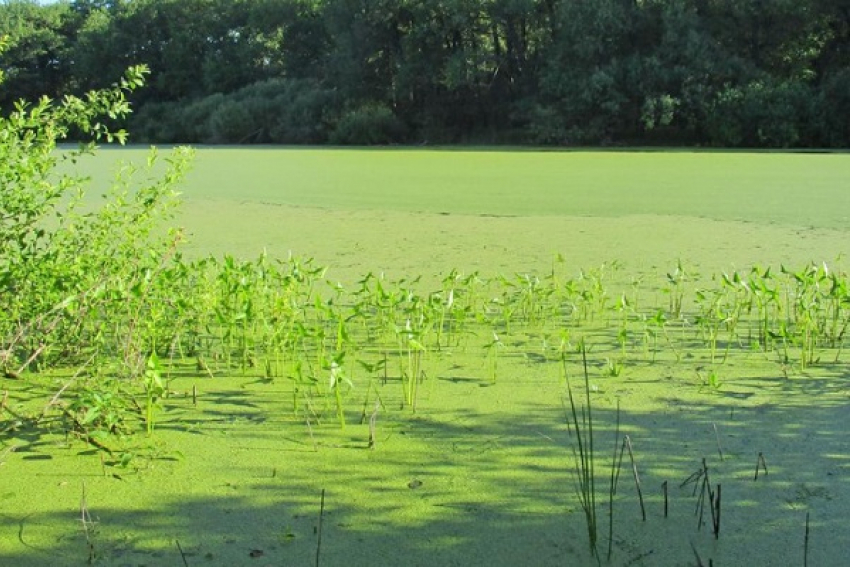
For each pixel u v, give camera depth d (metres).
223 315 3.99
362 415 3.26
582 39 23.44
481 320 4.32
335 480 2.72
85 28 34.62
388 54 27.94
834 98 21.17
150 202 4.00
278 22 32.22
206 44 33.88
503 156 18.38
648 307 4.89
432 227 8.00
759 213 8.41
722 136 21.91
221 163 17.14
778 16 22.45
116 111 3.88
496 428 3.11
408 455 2.89
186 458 2.89
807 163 14.38
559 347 4.10
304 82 30.31
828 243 6.73
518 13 25.33
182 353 3.99
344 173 14.24
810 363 3.82
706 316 4.28
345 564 2.24
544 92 24.70
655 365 3.82
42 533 2.42
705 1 23.56
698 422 3.14
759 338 4.23
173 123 31.25
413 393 3.45
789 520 2.42
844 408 3.26
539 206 9.41
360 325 4.58
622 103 23.11
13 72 33.88
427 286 5.49
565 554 2.27
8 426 3.12
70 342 3.85
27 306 3.73
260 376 3.75
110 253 4.19
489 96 27.06
